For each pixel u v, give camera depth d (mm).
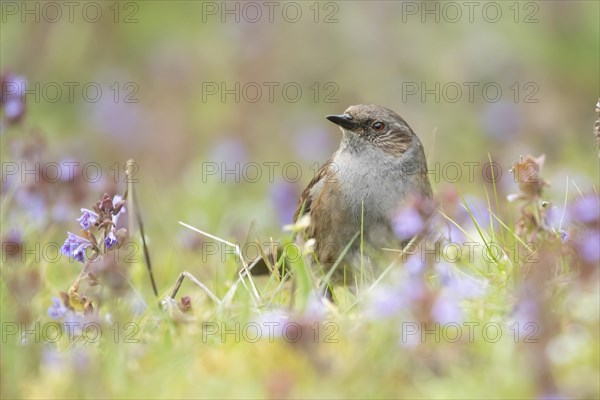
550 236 8555
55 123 20375
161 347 7848
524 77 20000
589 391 6688
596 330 7332
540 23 20266
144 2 22203
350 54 21359
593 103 19672
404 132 11203
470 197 10992
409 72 20859
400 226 9562
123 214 10695
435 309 7422
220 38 22000
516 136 18141
